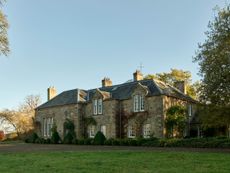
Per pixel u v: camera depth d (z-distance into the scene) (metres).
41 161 17.56
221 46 28.66
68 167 14.75
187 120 41.62
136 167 14.51
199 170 13.24
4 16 24.28
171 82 64.44
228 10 29.86
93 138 41.62
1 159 19.09
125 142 37.12
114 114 42.72
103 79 51.25
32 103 79.56
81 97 48.47
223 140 29.84
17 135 70.75
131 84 45.47
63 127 48.47
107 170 13.60
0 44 24.48
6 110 72.81
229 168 13.76
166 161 16.69
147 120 39.78
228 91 28.70
